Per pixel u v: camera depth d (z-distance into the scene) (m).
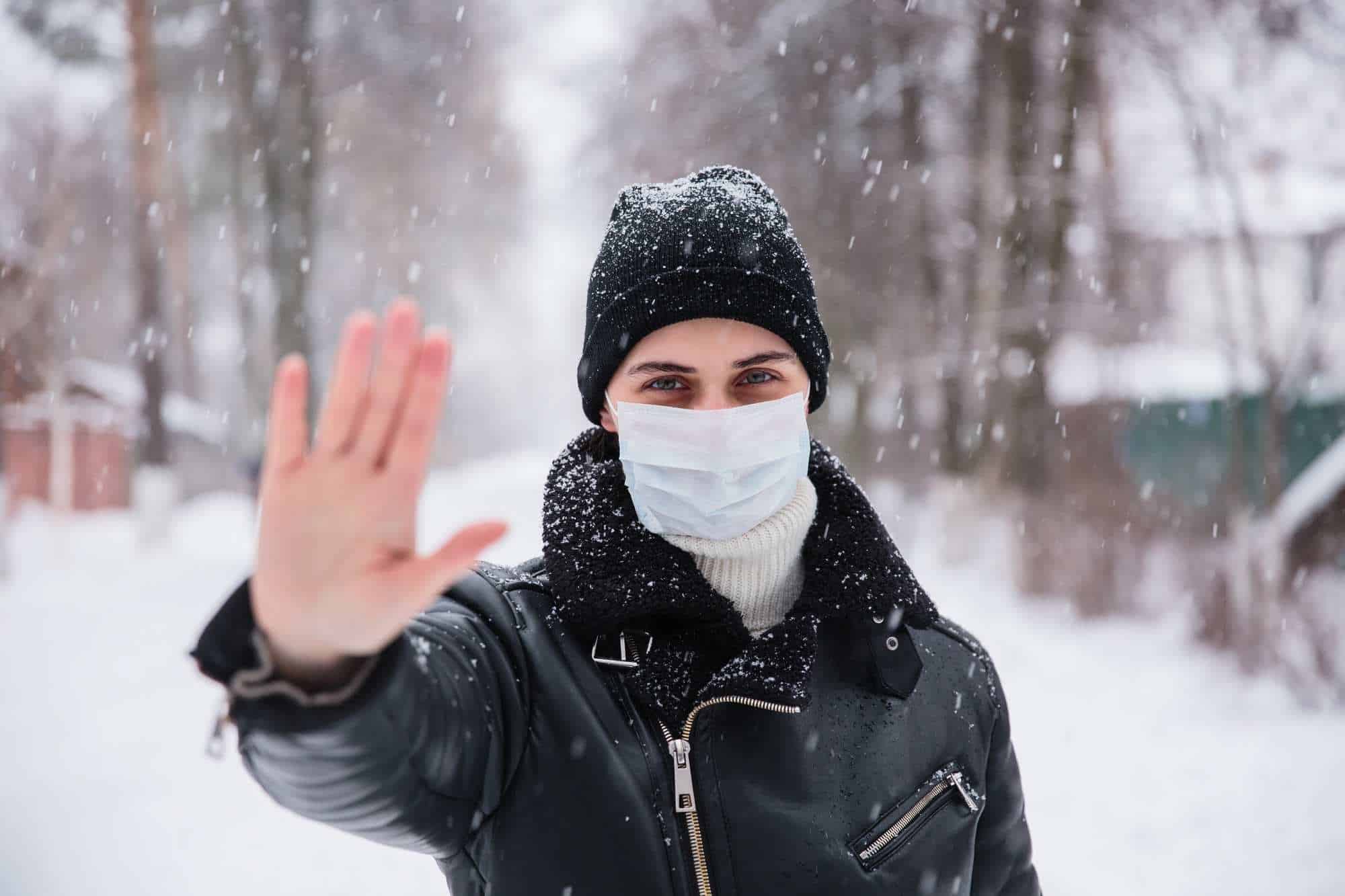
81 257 23.30
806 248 16.06
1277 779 5.55
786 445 1.55
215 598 11.44
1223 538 10.24
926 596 1.62
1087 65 11.07
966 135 15.09
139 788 5.41
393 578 0.90
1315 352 9.47
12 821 4.91
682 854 1.33
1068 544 10.66
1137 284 13.42
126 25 16.34
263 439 19.92
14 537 18.48
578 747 1.33
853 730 1.49
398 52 19.95
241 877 4.42
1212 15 8.75
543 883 1.29
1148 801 5.42
